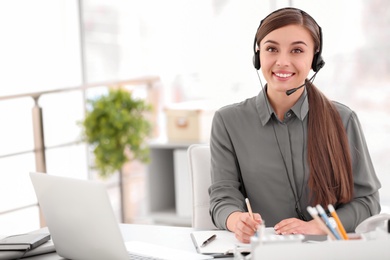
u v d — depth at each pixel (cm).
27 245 192
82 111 542
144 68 517
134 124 444
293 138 218
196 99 496
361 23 438
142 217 485
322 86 452
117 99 450
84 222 173
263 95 223
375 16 434
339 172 212
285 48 204
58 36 536
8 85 522
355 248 143
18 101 523
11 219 486
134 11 516
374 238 164
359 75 442
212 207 216
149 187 475
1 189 495
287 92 208
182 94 502
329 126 216
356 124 222
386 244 143
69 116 542
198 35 489
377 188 218
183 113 461
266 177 218
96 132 448
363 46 439
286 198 217
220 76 483
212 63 486
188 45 495
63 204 177
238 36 473
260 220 191
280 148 218
